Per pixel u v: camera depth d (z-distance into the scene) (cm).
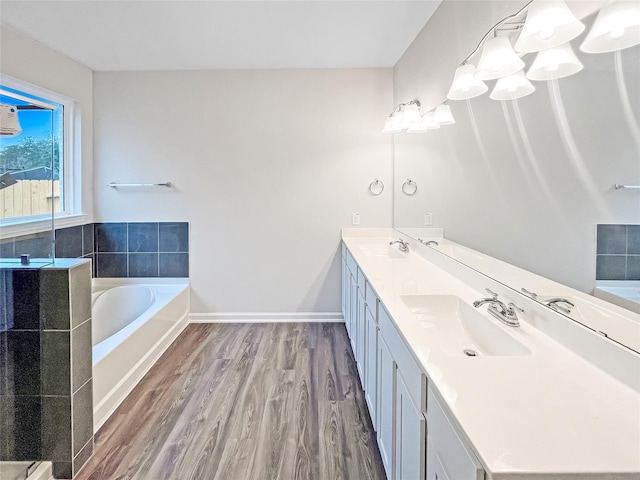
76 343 177
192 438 203
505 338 136
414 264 256
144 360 275
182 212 376
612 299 104
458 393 96
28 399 173
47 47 306
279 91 368
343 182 375
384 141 372
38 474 170
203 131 370
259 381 263
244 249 379
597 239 110
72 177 350
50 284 171
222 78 366
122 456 189
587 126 114
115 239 376
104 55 327
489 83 177
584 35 115
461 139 212
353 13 258
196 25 272
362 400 239
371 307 209
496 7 174
